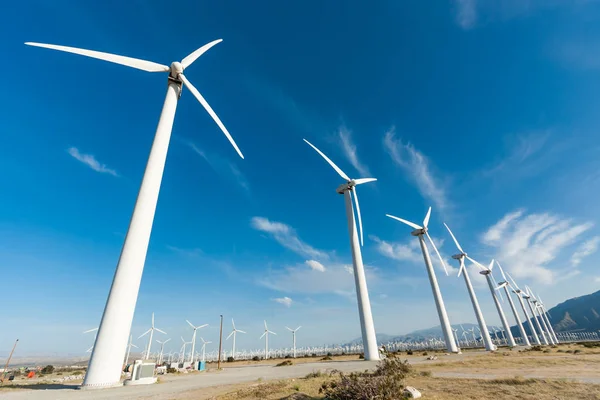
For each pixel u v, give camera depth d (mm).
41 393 21000
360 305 54438
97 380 22828
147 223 28438
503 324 113625
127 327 25094
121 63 35750
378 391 14445
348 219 63938
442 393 17031
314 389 18641
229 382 26516
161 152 32031
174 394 19797
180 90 37656
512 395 16047
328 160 66188
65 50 32719
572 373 24516
